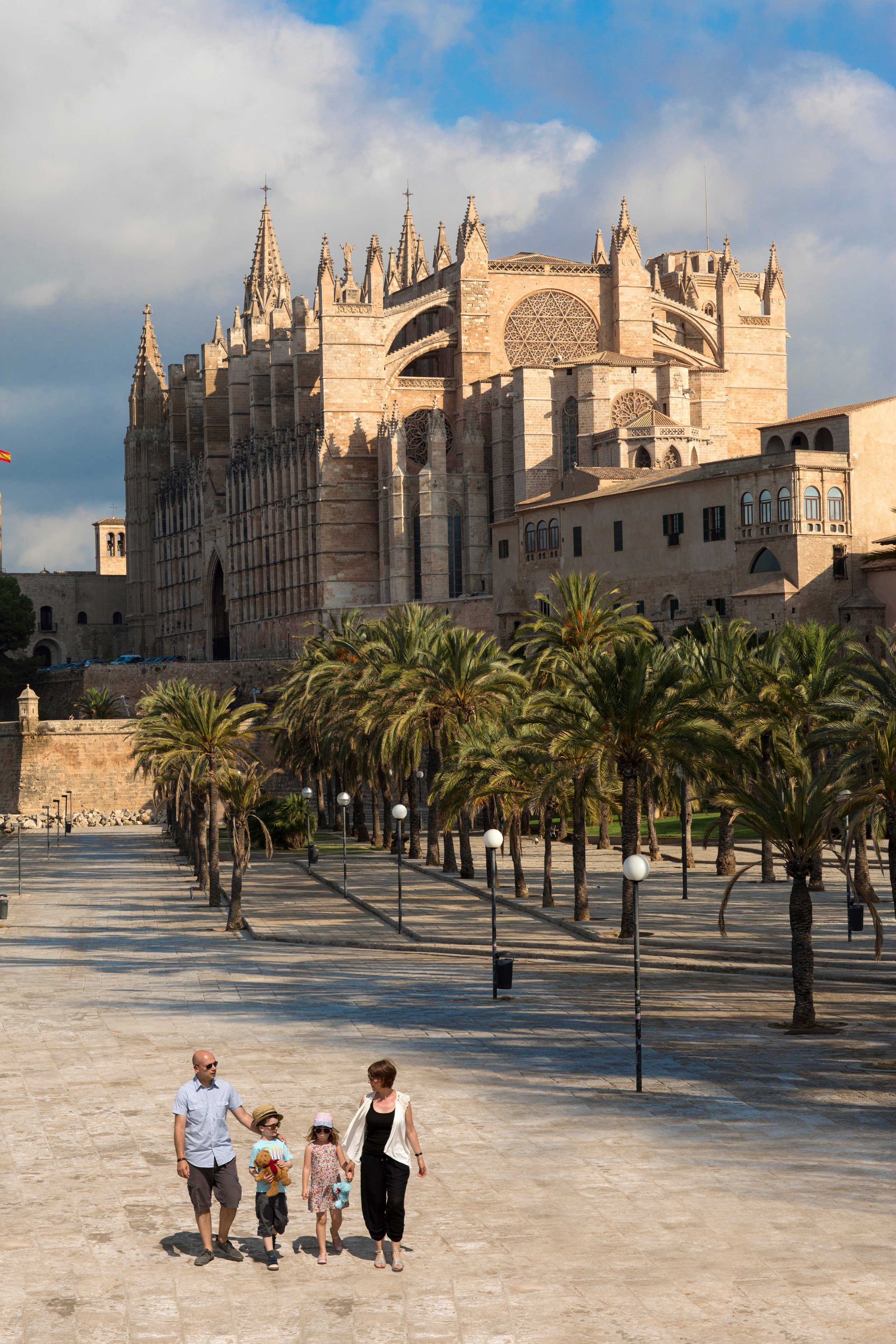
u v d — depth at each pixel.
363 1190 15.30
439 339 135.25
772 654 59.41
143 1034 29.50
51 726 121.31
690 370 123.38
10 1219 17.06
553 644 62.34
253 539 153.00
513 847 58.28
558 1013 32.34
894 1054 27.23
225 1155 15.55
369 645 73.38
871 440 89.25
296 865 78.62
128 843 103.06
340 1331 13.44
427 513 125.06
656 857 72.31
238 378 164.25
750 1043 28.45
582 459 119.25
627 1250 15.69
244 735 61.66
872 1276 14.77
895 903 38.75
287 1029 30.22
